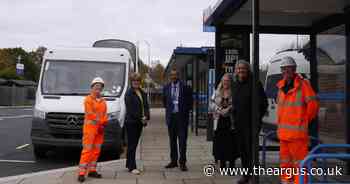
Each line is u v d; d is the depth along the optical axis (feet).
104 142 36.50
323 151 28.22
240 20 30.78
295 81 21.36
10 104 182.70
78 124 36.55
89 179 26.63
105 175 27.96
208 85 49.80
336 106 29.89
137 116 28.45
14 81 214.48
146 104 28.84
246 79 24.89
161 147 43.34
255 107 21.18
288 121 21.24
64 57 41.50
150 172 28.94
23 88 195.93
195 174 28.07
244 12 28.58
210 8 29.84
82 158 26.43
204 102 60.34
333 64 30.73
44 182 26.00
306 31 31.68
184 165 29.30
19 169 33.60
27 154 41.83
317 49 31.27
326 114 30.99
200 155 36.81
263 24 31.53
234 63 31.37
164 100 29.91
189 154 37.40
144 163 32.96
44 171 30.68
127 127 28.73
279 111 21.79
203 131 60.49
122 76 40.78
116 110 37.68
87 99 26.94
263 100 24.09
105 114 27.48
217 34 31.45
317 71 31.27
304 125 21.11
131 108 28.48
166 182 25.57
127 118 28.63
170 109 29.43
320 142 26.32
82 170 26.27
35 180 26.63
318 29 30.86
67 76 40.37
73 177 27.45
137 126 28.73
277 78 48.60
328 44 30.86
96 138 27.37
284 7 27.50
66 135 36.76
